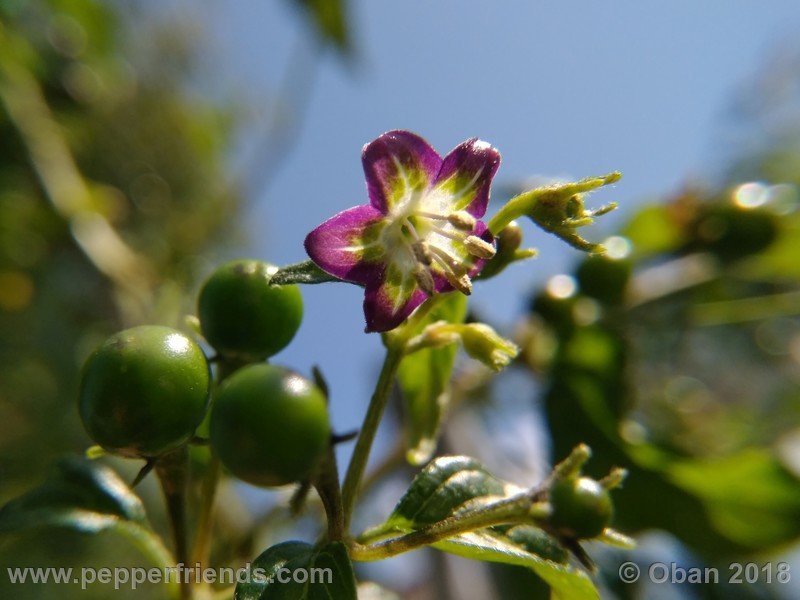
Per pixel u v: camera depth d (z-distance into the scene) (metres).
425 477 0.05
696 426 0.12
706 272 0.10
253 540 0.07
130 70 0.16
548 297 0.09
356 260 0.05
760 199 0.10
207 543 0.05
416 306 0.05
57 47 0.14
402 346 0.05
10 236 0.12
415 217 0.05
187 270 0.13
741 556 0.08
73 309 0.12
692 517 0.08
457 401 0.09
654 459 0.08
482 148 0.05
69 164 0.12
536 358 0.09
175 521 0.05
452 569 0.08
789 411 0.13
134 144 0.16
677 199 0.10
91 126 0.15
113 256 0.11
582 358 0.09
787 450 0.09
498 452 0.09
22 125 0.12
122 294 0.11
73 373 0.13
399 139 0.05
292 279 0.05
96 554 0.13
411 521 0.05
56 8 0.14
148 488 0.11
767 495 0.08
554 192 0.05
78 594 0.13
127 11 0.17
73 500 0.06
